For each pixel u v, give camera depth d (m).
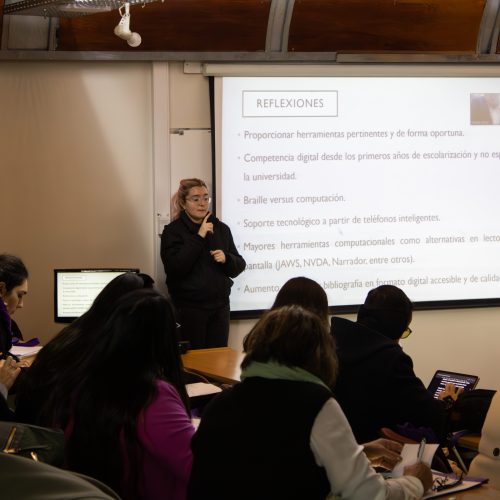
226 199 5.20
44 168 5.12
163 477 2.00
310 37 5.18
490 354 5.49
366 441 2.54
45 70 5.09
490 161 5.42
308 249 5.29
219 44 5.12
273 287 5.26
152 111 5.14
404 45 5.29
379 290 2.85
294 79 5.22
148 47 5.07
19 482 0.81
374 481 1.73
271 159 5.22
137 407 1.97
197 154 5.18
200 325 4.89
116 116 5.14
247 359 1.84
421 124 5.35
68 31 5.00
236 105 5.17
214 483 1.75
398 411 2.53
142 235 5.20
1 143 5.08
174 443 1.96
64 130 5.12
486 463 2.35
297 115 5.23
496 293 5.46
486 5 5.26
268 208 5.24
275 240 5.25
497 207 5.45
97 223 5.17
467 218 5.42
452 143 5.39
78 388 2.01
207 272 4.90
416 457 2.08
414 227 5.38
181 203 4.90
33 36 5.00
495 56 5.36
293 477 1.69
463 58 5.32
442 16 5.25
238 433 1.75
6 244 5.11
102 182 5.16
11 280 3.59
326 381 1.84
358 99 5.29
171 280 4.90
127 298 2.10
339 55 5.20
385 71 5.26
